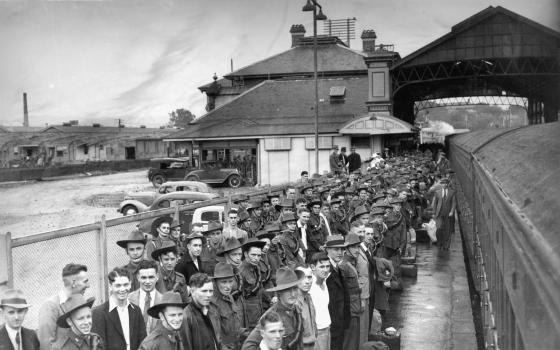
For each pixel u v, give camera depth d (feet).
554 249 9.70
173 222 31.71
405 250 50.75
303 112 153.07
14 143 218.79
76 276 19.94
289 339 21.26
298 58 198.18
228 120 154.51
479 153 39.37
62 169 188.96
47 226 81.56
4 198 117.08
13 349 18.06
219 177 135.54
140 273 22.29
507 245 17.33
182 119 320.70
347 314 26.73
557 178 12.83
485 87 191.42
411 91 189.37
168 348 18.26
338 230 45.19
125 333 20.63
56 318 19.58
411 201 58.34
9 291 18.19
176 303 17.94
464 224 65.00
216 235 29.76
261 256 28.86
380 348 28.04
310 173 143.23
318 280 24.89
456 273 49.29
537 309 11.33
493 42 130.52
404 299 42.01
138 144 246.68
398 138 157.07
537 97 154.92
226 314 22.30
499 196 18.97
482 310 34.83
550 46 123.85
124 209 90.33
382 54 141.18
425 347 32.45
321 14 106.42
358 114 148.77
